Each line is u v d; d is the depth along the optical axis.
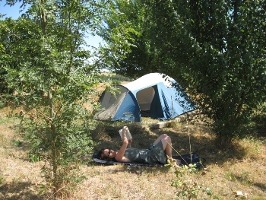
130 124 10.88
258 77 7.48
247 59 7.32
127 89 11.52
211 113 8.34
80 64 4.88
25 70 4.37
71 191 5.29
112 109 11.52
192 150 8.39
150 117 12.19
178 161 7.16
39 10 4.69
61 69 4.48
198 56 7.62
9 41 4.88
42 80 4.49
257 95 7.60
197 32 8.00
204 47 7.51
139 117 11.47
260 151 8.26
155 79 12.27
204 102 8.25
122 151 7.22
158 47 8.35
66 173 5.15
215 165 7.21
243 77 7.55
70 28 4.82
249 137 8.98
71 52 4.75
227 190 5.92
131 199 5.46
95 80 4.78
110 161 7.28
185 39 7.59
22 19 4.77
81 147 5.04
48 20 4.82
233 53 7.45
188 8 7.86
